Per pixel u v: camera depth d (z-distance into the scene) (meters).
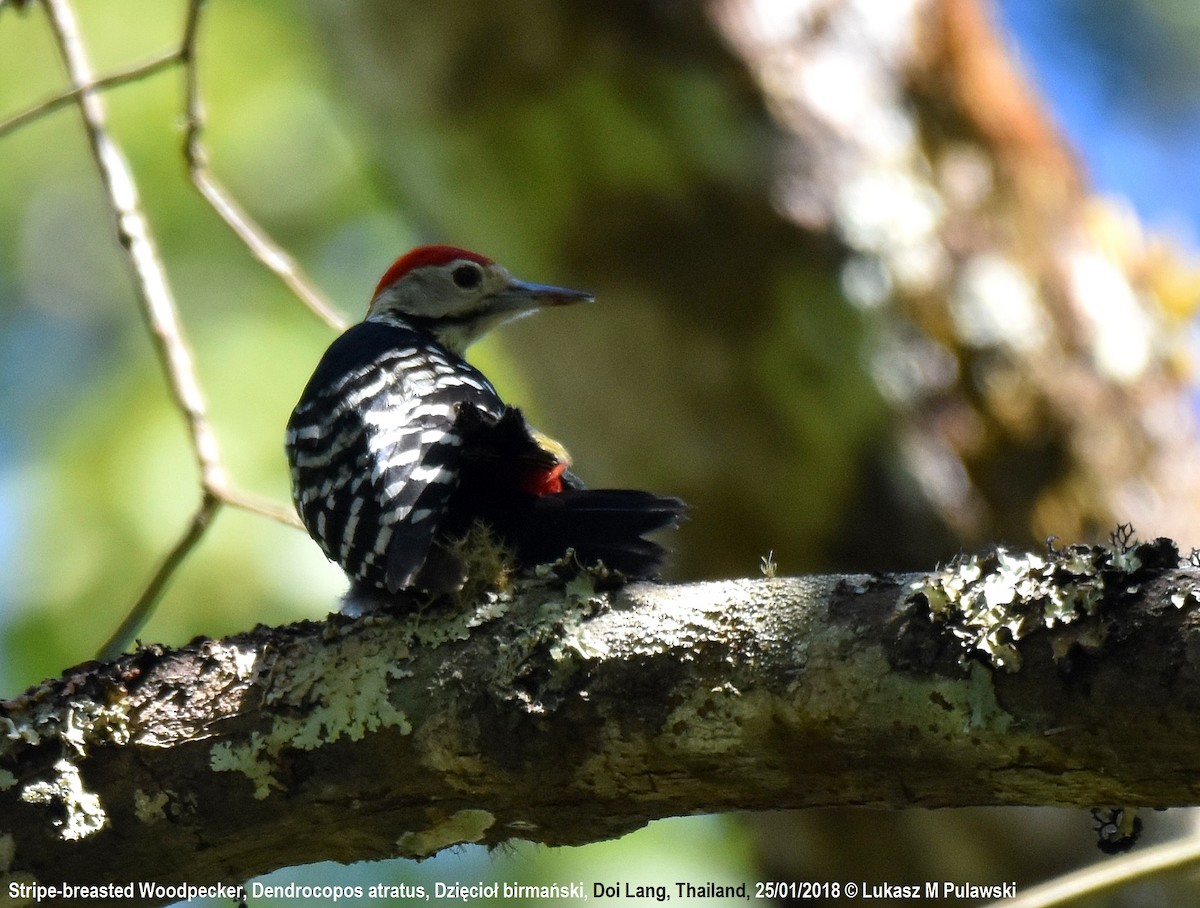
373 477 7.07
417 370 8.05
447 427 7.16
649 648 5.66
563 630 5.81
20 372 14.61
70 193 15.21
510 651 5.84
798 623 5.51
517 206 12.21
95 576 12.23
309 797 6.01
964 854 11.27
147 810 6.07
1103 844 6.01
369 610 6.48
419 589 6.23
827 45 12.09
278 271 8.68
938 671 5.23
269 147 14.97
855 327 11.64
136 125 14.36
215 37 14.70
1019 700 5.12
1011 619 5.16
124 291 15.06
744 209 11.80
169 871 6.17
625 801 5.80
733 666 5.54
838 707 5.36
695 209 11.87
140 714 6.15
